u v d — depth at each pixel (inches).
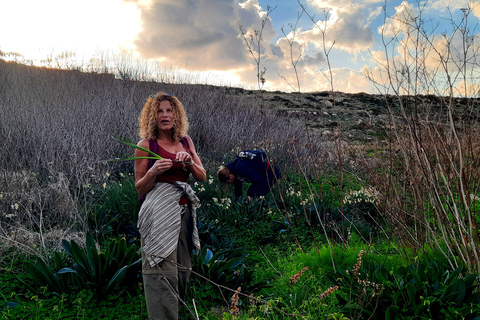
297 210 208.7
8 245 144.9
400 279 109.7
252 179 210.4
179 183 102.7
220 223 194.2
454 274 109.0
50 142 229.8
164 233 98.0
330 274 132.7
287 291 130.7
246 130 343.3
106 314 113.2
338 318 96.5
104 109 304.3
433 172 130.8
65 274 122.0
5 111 277.7
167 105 108.0
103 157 231.3
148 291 98.0
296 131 374.3
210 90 512.1
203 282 133.5
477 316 92.8
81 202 186.4
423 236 138.6
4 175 187.0
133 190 195.5
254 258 170.6
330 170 282.0
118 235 168.4
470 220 114.5
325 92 728.3
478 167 129.2
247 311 120.2
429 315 93.7
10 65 427.8
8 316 105.5
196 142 307.7
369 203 216.2
